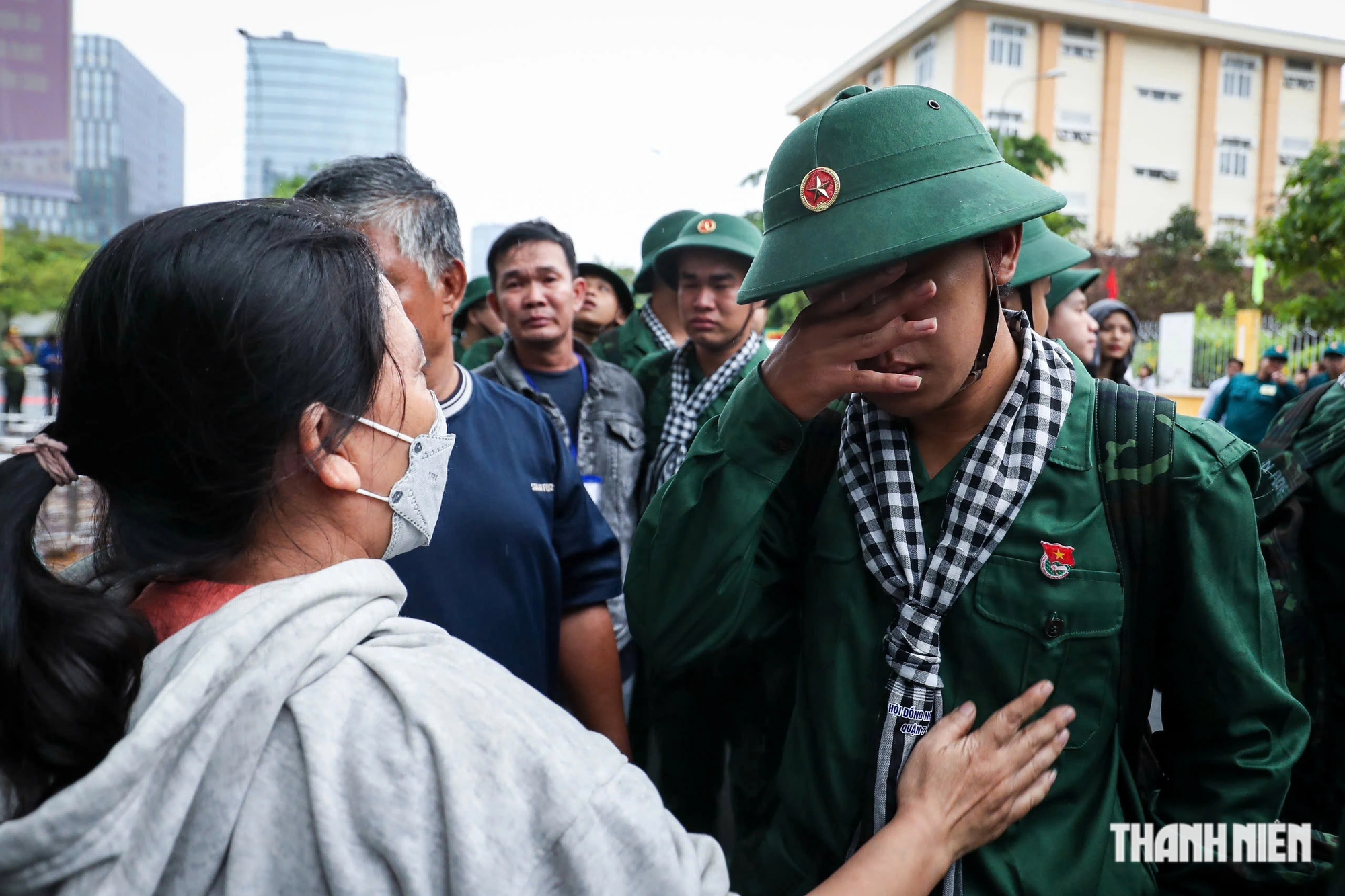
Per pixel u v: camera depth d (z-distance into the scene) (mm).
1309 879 1194
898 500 1223
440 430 907
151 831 632
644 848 703
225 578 784
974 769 1063
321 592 716
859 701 1227
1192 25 40750
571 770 698
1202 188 42312
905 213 1058
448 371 1716
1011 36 39625
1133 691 1238
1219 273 27781
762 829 1523
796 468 1381
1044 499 1189
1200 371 15211
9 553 694
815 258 1078
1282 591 1789
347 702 691
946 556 1182
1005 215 1055
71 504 830
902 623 1194
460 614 1573
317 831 639
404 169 1674
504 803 668
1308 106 44094
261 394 713
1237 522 1176
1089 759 1186
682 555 1279
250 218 760
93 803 620
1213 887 1235
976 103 39312
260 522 777
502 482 1672
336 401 759
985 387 1215
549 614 1753
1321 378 9945
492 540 1618
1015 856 1151
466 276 1755
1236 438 1229
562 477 1852
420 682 712
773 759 1518
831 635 1261
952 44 40031
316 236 777
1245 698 1174
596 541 1900
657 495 1364
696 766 1935
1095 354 3428
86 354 729
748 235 2947
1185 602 1188
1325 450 1831
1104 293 15055
